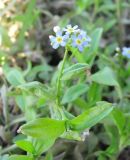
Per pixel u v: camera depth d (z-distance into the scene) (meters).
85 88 0.15
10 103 0.17
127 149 0.17
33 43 0.21
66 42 0.13
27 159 0.13
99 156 0.15
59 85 0.13
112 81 0.16
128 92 0.18
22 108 0.15
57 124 0.12
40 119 0.12
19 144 0.13
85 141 0.16
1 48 0.20
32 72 0.18
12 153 0.15
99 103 0.12
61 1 0.24
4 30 0.20
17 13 0.22
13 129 0.16
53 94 0.13
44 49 0.22
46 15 0.23
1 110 0.17
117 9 0.23
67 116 0.13
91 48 0.17
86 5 0.22
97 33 0.18
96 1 0.22
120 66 0.18
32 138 0.13
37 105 0.15
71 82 0.18
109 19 0.23
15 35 0.21
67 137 0.12
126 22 0.23
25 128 0.12
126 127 0.14
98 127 0.17
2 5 0.21
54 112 0.14
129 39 0.23
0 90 0.18
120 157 0.17
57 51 0.21
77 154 0.16
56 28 0.13
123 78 0.18
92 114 0.12
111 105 0.12
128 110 0.16
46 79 0.19
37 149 0.13
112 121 0.15
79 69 0.13
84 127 0.12
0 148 0.15
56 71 0.18
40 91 0.13
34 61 0.20
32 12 0.22
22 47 0.21
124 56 0.18
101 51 0.21
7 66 0.18
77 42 0.13
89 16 0.23
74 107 0.17
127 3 0.24
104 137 0.16
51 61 0.21
